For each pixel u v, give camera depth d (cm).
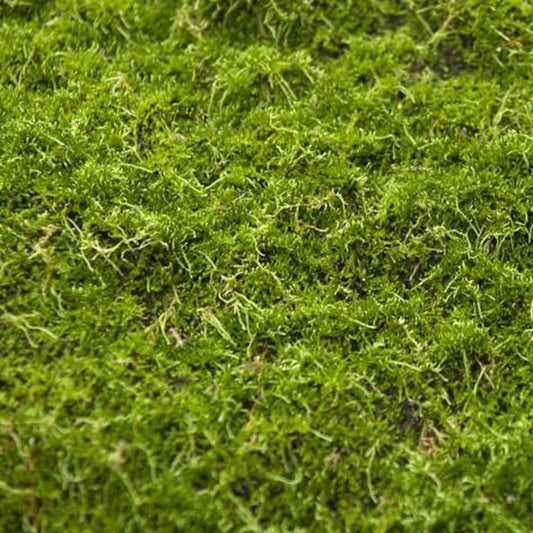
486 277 36
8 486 34
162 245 36
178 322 36
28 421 34
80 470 34
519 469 35
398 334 36
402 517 34
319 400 35
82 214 36
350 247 37
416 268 37
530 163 37
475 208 37
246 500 34
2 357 35
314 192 37
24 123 37
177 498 34
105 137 37
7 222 36
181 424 35
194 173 37
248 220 37
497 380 36
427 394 35
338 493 35
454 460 35
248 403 35
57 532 34
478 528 34
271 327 36
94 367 35
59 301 35
